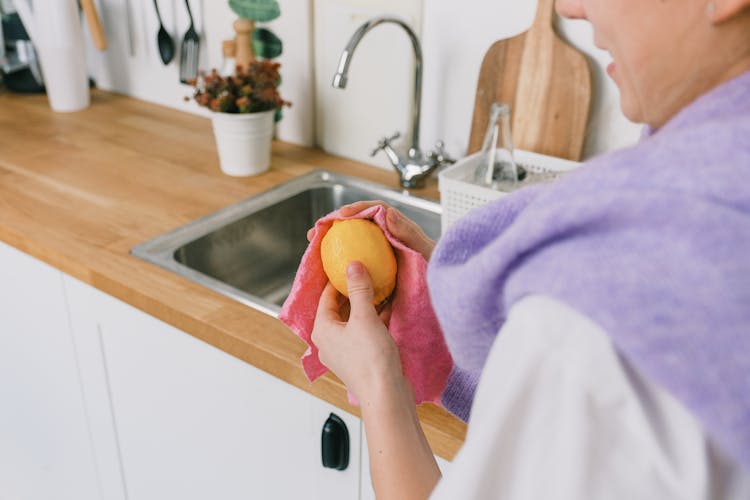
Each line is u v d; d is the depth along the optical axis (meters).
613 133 1.32
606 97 1.30
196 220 1.34
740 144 0.37
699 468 0.36
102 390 1.32
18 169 1.55
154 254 1.22
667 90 0.45
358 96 1.58
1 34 2.06
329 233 0.79
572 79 1.29
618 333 0.37
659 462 0.37
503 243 0.44
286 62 1.65
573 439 0.38
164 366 1.17
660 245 0.37
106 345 1.26
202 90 1.65
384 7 1.47
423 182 1.49
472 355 0.52
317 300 0.83
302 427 1.02
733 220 0.36
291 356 0.97
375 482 0.59
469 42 1.41
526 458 0.40
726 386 0.34
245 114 1.47
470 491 0.41
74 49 1.87
